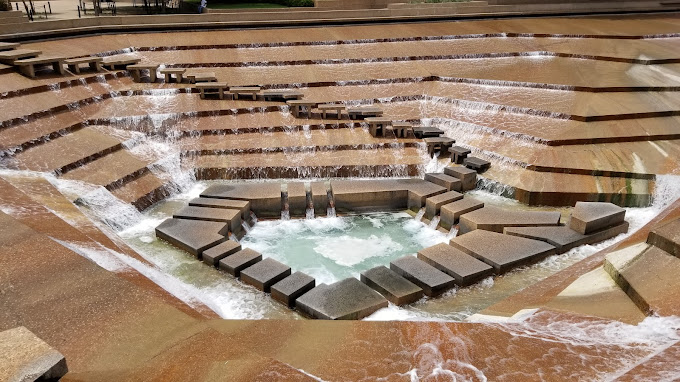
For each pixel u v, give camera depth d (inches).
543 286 335.3
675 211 420.8
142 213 494.9
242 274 381.1
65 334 219.0
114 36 783.7
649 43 831.1
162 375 195.6
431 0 1080.2
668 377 195.8
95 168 512.4
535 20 999.0
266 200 502.6
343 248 456.4
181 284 359.9
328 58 770.2
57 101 584.7
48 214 355.3
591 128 579.8
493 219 457.7
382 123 616.7
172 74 719.7
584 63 759.1
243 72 729.6
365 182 543.8
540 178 525.3
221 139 607.5
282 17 882.1
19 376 157.3
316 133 624.7
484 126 614.5
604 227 443.8
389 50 810.8
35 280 254.5
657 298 265.3
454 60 794.8
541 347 235.0
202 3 954.1
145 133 590.9
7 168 468.8
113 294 247.8
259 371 198.5
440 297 368.8
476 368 219.3
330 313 329.1
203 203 489.7
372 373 217.2
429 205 499.5
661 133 570.3
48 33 719.7
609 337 243.3
